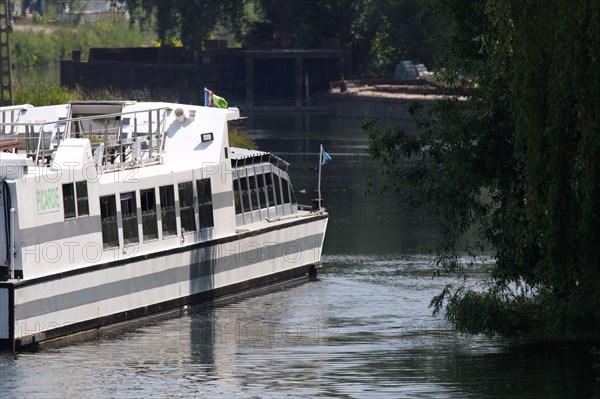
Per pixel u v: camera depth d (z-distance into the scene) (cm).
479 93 7269
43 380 6275
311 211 9606
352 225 11369
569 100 6334
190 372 6462
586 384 6134
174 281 8012
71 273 7225
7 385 6166
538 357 6731
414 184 7550
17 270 6956
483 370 6444
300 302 8400
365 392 6022
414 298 8494
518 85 6506
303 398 5922
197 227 8231
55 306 7144
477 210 7425
